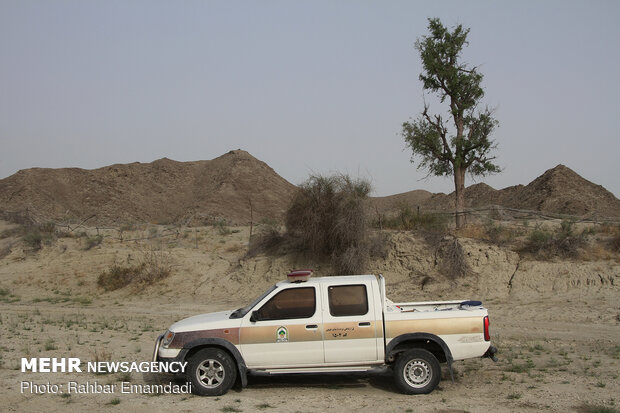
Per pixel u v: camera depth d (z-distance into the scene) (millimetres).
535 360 10430
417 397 7887
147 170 80438
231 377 8023
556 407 7242
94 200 65375
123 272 23969
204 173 81750
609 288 16688
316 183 20969
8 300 22391
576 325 13797
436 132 23891
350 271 19484
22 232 35000
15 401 7668
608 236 20281
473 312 8172
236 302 19828
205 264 24312
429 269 19453
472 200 48750
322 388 8531
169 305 20141
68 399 7805
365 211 19984
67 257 26641
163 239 31625
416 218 22859
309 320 8062
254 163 81938
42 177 67938
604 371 9344
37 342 12453
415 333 8039
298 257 21328
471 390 8289
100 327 15117
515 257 19156
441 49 23500
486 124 23812
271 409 7277
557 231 20672
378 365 8117
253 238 24844
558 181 46062
